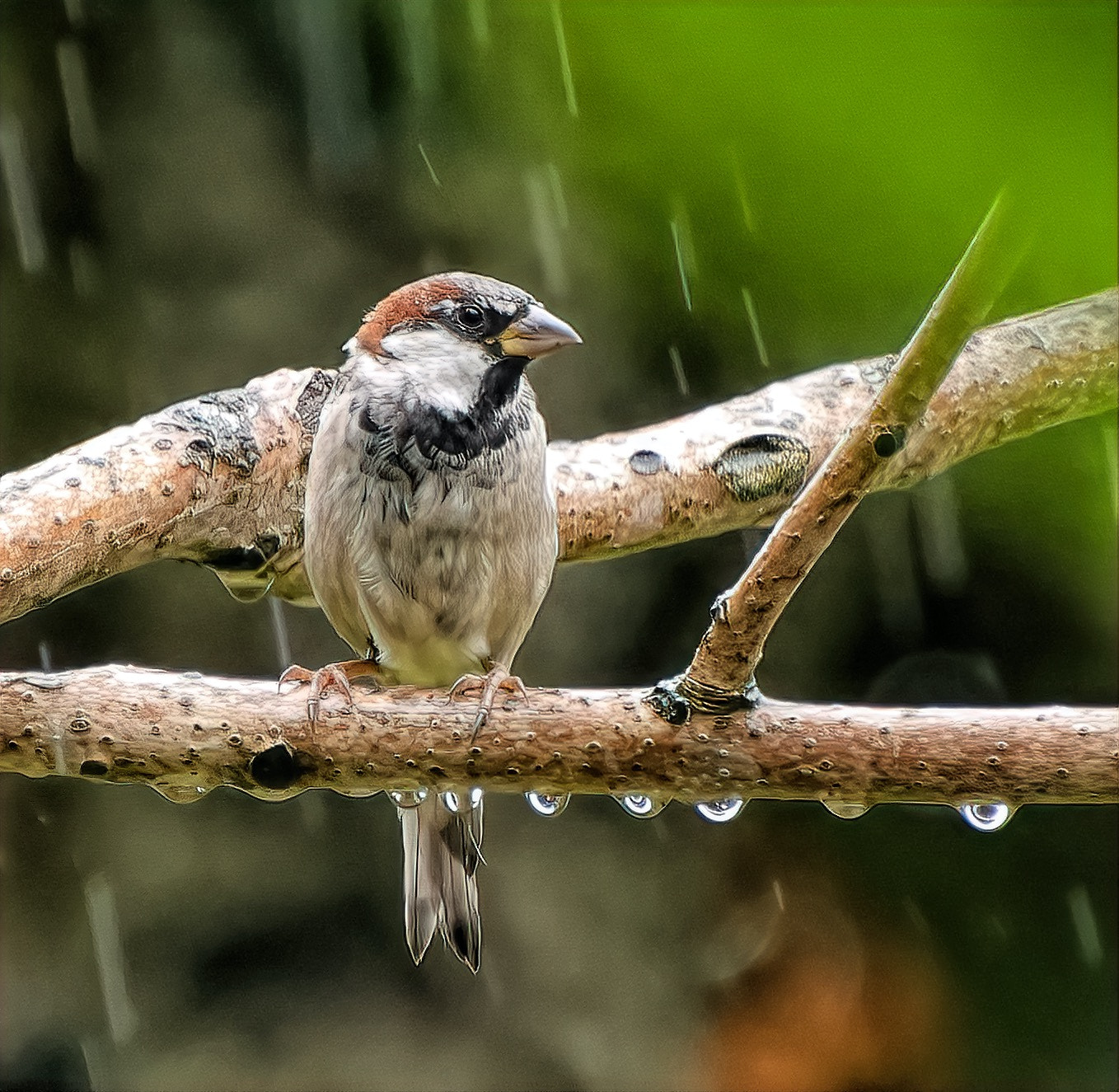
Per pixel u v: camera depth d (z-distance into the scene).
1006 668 10.61
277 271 10.52
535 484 5.71
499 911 10.74
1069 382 5.46
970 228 1.28
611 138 1.46
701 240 1.51
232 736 4.08
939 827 11.04
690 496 6.03
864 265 1.41
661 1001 10.68
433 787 4.11
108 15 10.38
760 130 1.32
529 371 9.84
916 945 10.88
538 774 4.05
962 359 5.48
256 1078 10.30
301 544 5.96
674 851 11.02
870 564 10.71
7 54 10.25
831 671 10.91
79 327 10.52
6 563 4.82
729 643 3.81
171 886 10.68
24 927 10.48
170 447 5.38
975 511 2.25
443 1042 10.54
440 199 10.02
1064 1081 10.44
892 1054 10.66
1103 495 2.16
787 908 10.91
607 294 1.94
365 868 10.84
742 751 3.95
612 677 10.99
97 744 4.05
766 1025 10.59
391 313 5.87
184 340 10.53
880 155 1.25
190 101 10.45
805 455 6.04
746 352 1.73
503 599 5.80
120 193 10.45
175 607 10.74
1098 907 10.75
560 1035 10.51
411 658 6.00
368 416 5.62
